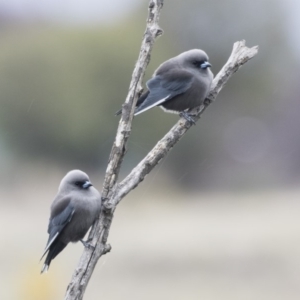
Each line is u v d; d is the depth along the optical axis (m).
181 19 36.94
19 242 16.70
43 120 32.38
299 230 19.70
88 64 33.62
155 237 18.77
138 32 35.19
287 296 13.73
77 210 7.62
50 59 33.44
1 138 31.86
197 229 20.47
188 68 8.77
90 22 36.22
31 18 36.00
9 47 34.09
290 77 39.75
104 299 13.65
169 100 8.71
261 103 38.50
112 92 33.25
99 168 32.88
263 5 38.03
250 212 24.80
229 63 8.15
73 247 15.64
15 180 28.38
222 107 37.31
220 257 16.61
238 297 13.73
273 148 37.75
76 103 32.69
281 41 38.91
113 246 17.53
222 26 37.12
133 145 30.16
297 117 38.69
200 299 13.41
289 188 34.19
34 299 12.36
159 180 27.69
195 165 33.88
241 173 35.56
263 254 16.53
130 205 23.64
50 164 31.86
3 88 32.81
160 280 14.76
